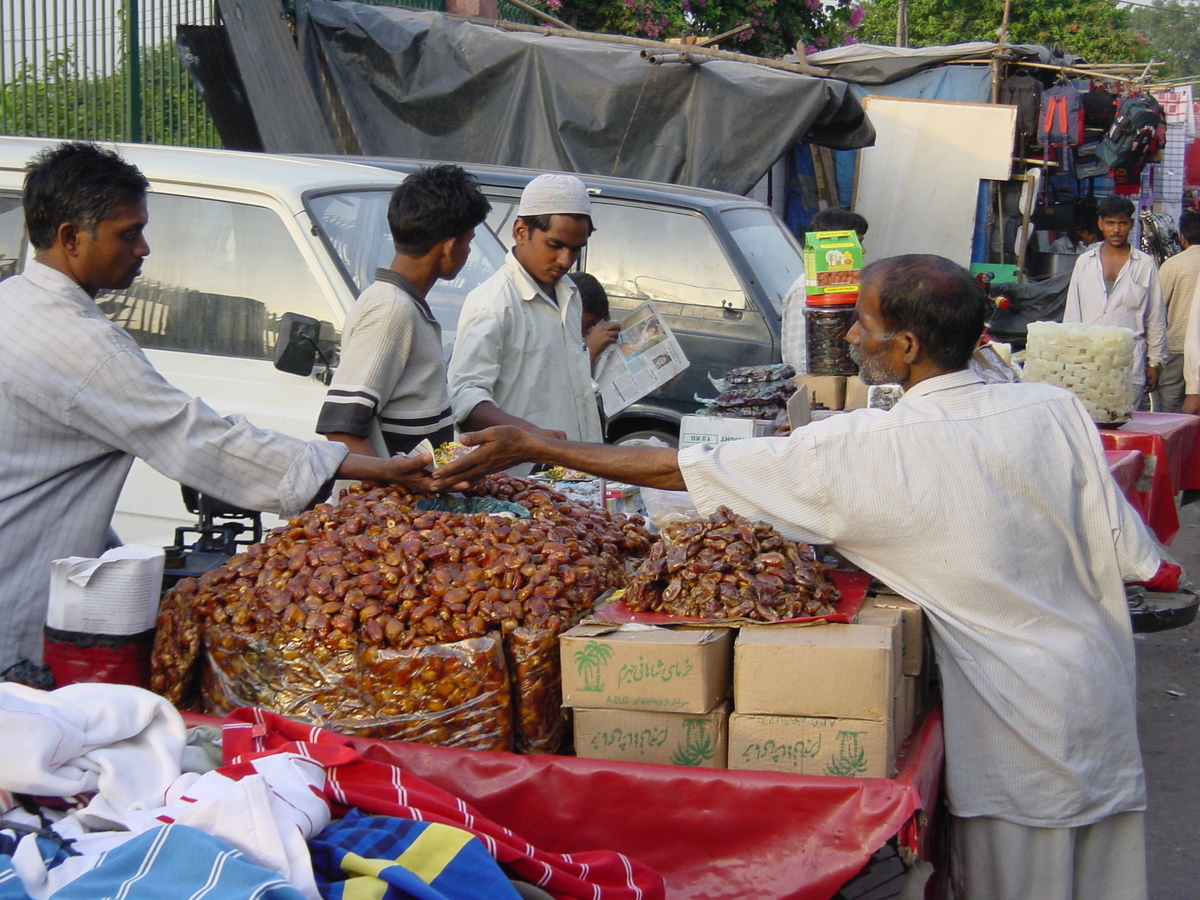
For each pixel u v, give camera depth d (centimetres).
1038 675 199
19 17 768
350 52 826
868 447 202
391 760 181
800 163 1116
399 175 472
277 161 439
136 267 239
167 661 205
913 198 1093
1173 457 464
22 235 407
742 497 212
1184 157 1647
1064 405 212
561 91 789
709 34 1328
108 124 813
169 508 400
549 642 191
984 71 1110
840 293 305
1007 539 199
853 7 1439
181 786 158
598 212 639
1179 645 560
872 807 169
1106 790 206
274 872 131
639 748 186
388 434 298
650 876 169
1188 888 337
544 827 179
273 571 204
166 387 234
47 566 232
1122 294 696
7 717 153
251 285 404
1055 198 1170
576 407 373
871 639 180
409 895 140
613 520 255
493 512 242
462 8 1091
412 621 191
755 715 182
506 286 350
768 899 171
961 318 206
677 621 191
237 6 759
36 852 142
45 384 224
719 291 618
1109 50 2258
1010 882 206
